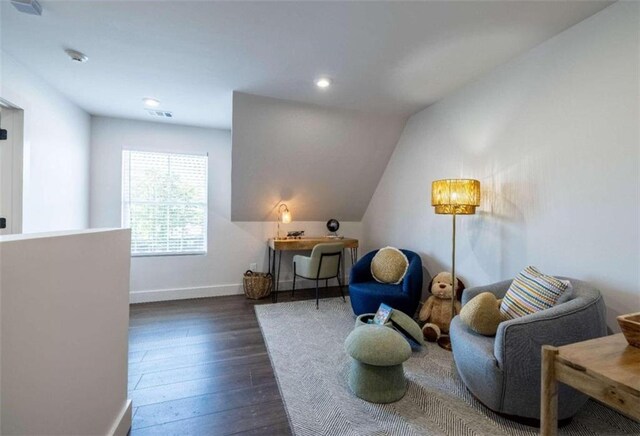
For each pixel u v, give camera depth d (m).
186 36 1.95
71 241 1.00
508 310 1.77
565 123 1.92
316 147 3.54
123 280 1.46
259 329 2.84
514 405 1.49
